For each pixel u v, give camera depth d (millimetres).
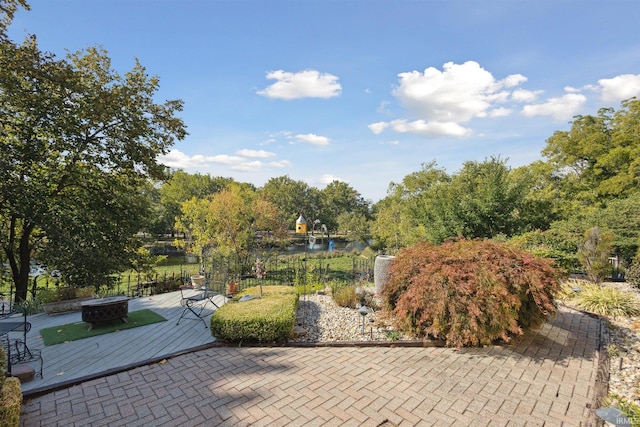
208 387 3686
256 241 19344
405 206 22016
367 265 15805
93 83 8680
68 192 9445
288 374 4004
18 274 9602
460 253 5246
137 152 9047
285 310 5473
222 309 5578
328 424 2959
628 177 16344
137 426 2951
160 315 6906
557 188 21391
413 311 4914
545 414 3121
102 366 4332
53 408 3281
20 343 4734
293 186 48281
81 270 8461
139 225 10266
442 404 3305
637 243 10680
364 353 4684
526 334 5375
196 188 39312
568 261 10016
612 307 6723
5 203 7781
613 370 4121
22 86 7473
